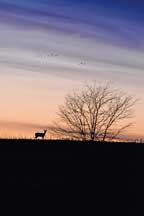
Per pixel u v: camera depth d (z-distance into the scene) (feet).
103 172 87.04
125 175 86.74
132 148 92.02
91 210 80.48
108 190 84.28
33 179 84.99
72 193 83.25
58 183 84.64
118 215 79.46
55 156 89.40
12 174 85.61
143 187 84.69
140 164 88.79
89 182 85.40
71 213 79.41
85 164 88.33
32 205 80.23
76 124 152.25
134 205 81.56
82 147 91.76
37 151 90.33
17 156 88.79
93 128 152.35
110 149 91.50
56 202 81.25
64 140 93.20
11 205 79.71
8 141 92.38
